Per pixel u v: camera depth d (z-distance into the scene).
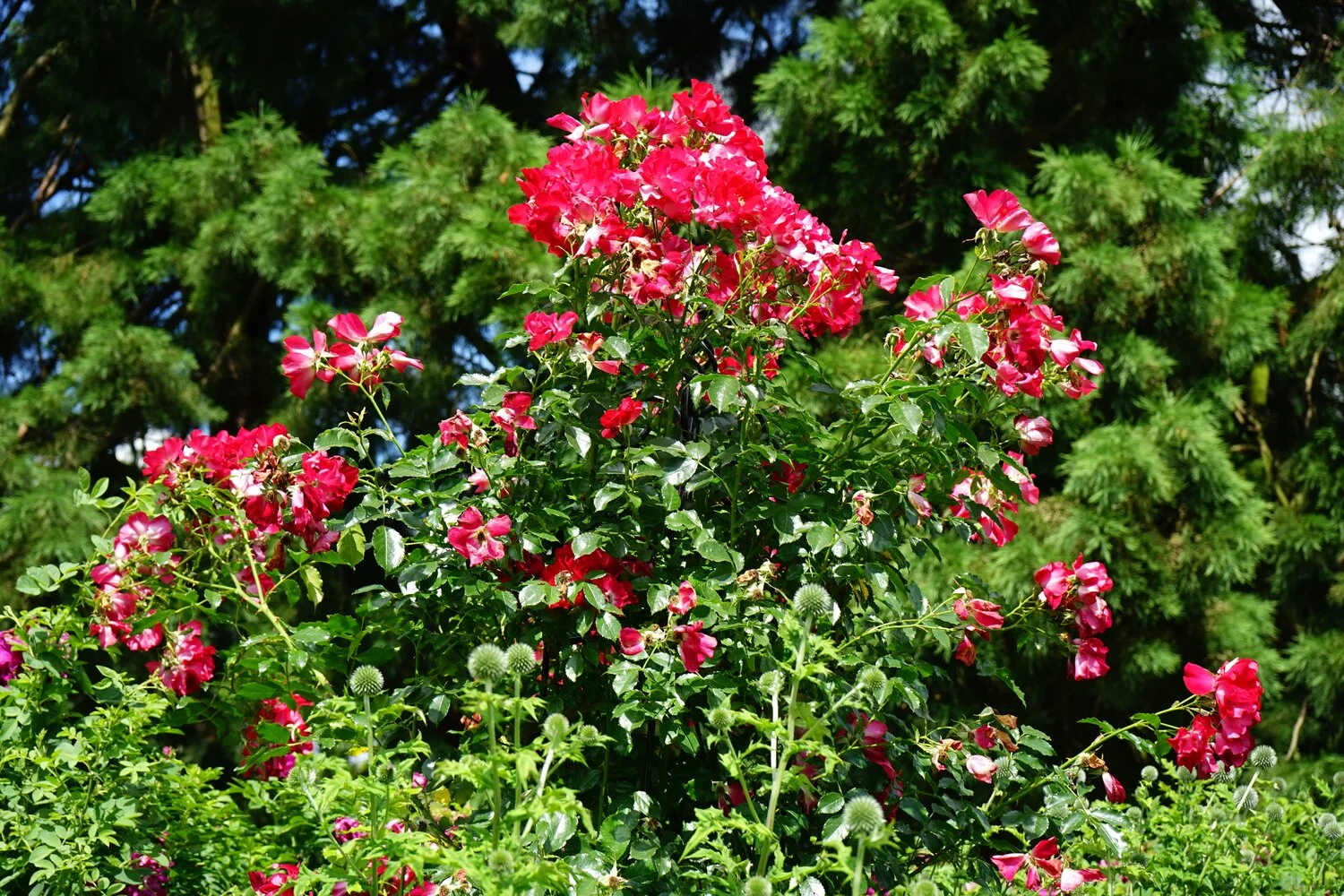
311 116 8.93
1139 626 6.37
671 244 2.39
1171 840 2.51
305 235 6.97
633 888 1.92
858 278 2.51
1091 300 6.59
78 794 2.15
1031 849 2.24
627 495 2.28
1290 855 2.57
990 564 6.08
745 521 2.33
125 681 2.39
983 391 2.41
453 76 9.53
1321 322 7.34
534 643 2.30
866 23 6.84
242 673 2.44
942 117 6.64
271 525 2.31
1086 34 7.31
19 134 9.36
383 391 2.44
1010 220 2.36
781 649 2.13
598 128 2.55
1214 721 2.24
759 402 2.31
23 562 6.82
